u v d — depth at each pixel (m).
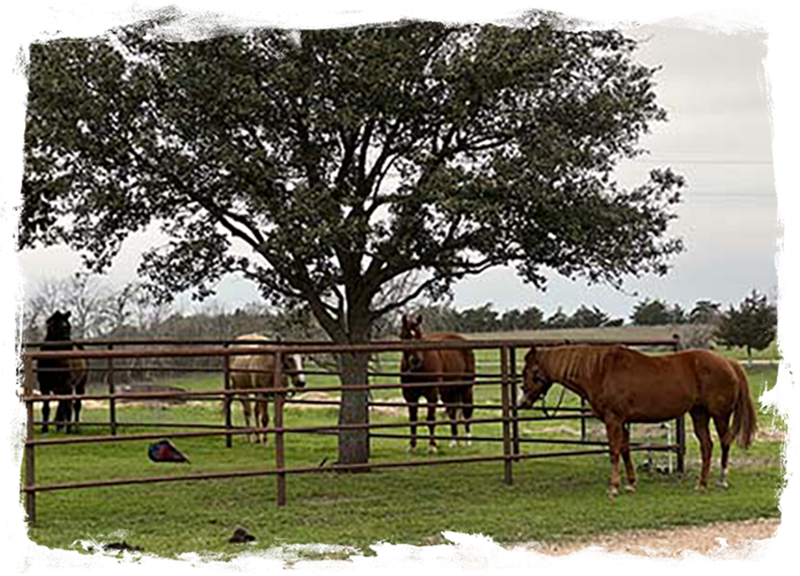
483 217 13.34
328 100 13.41
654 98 14.51
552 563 8.98
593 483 13.71
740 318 42.66
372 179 14.59
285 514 11.37
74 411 21.33
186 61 13.09
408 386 12.45
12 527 10.66
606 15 14.05
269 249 13.88
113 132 13.51
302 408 26.33
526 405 13.35
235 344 17.91
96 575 8.66
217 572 8.77
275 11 13.20
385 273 14.95
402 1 13.44
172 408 27.62
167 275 15.18
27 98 13.88
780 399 28.83
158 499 12.50
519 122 13.76
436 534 10.25
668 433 15.04
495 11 13.75
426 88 13.70
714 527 10.68
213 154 13.16
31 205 17.20
